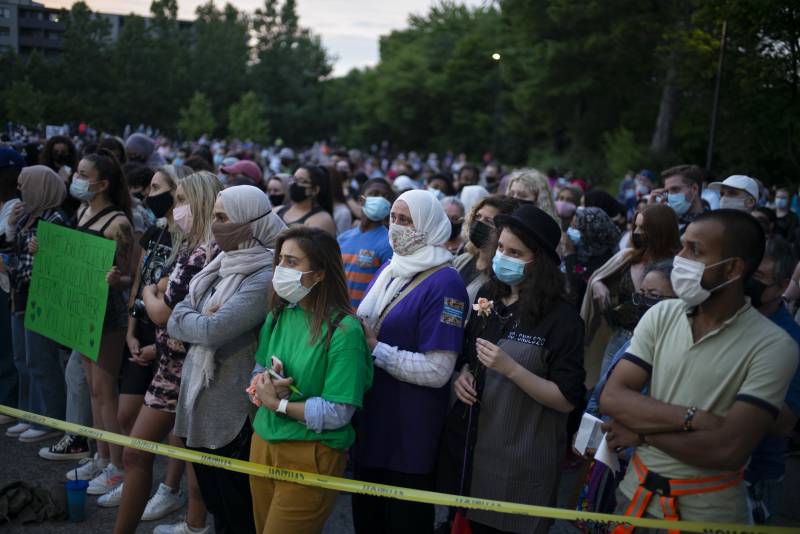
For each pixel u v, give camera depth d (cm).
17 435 554
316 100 9488
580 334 313
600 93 3919
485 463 320
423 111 7131
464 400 324
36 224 516
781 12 1239
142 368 413
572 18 3528
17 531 416
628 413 257
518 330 321
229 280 352
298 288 309
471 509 322
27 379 584
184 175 445
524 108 4422
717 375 245
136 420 391
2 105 1211
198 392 348
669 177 590
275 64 9456
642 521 255
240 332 345
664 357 259
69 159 671
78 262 464
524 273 320
